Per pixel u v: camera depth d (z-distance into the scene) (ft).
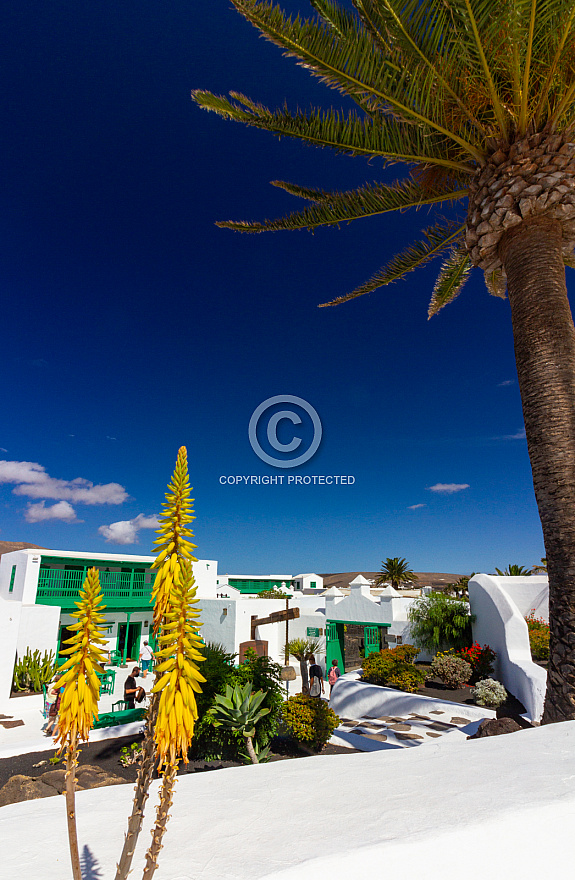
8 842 7.73
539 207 21.22
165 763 4.40
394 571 161.58
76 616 4.82
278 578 148.87
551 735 10.91
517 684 40.81
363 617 66.59
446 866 5.88
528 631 45.37
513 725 22.84
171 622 4.60
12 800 20.52
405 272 34.22
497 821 6.56
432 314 40.86
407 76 21.56
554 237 21.56
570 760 9.00
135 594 82.79
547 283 20.95
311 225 30.27
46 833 8.11
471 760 9.52
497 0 18.02
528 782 7.94
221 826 7.55
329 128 24.76
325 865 5.88
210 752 28.68
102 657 4.86
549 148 21.36
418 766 9.51
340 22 21.12
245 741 28.09
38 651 60.23
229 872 5.97
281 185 31.17
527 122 21.77
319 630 72.49
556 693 18.51
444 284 39.32
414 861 5.91
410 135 24.81
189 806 8.70
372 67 21.48
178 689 4.52
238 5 19.83
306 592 129.49
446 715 38.45
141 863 6.65
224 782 9.93
